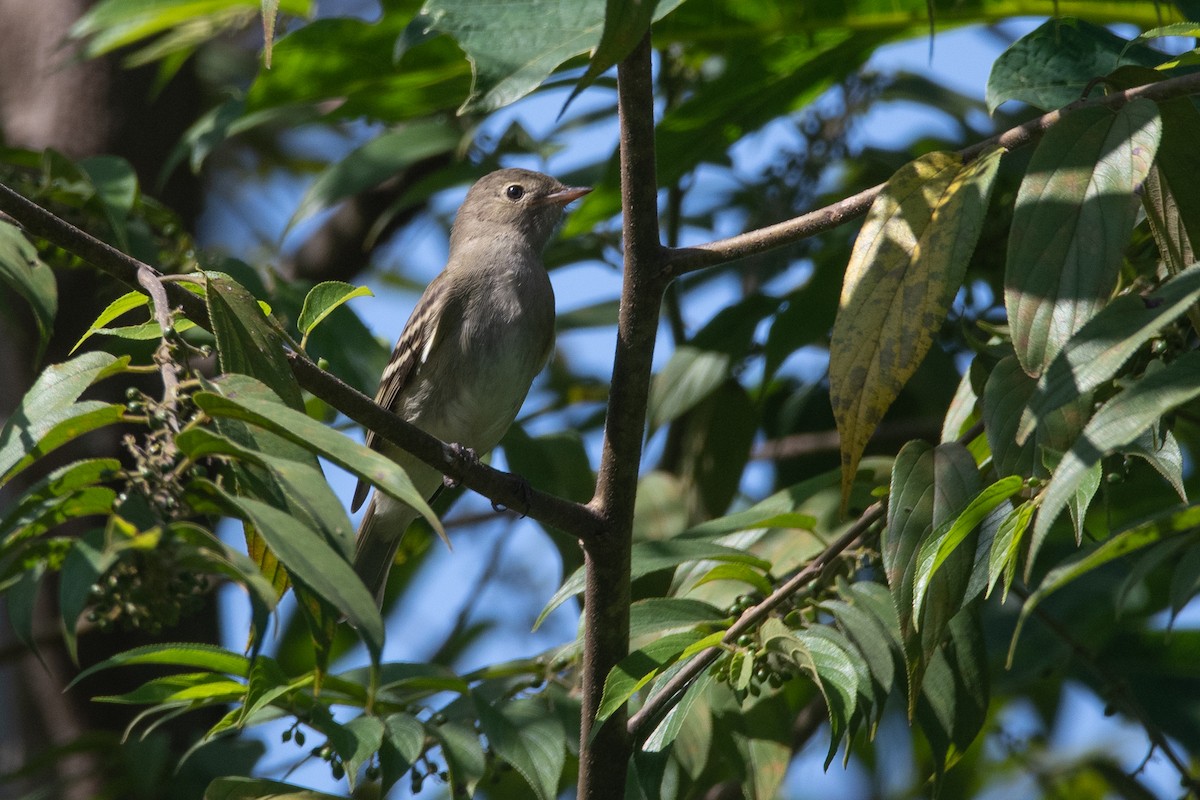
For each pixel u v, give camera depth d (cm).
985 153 631
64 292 1194
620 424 747
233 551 410
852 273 616
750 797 816
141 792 974
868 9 1012
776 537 887
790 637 684
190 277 554
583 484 1123
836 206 712
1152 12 998
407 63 1065
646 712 743
